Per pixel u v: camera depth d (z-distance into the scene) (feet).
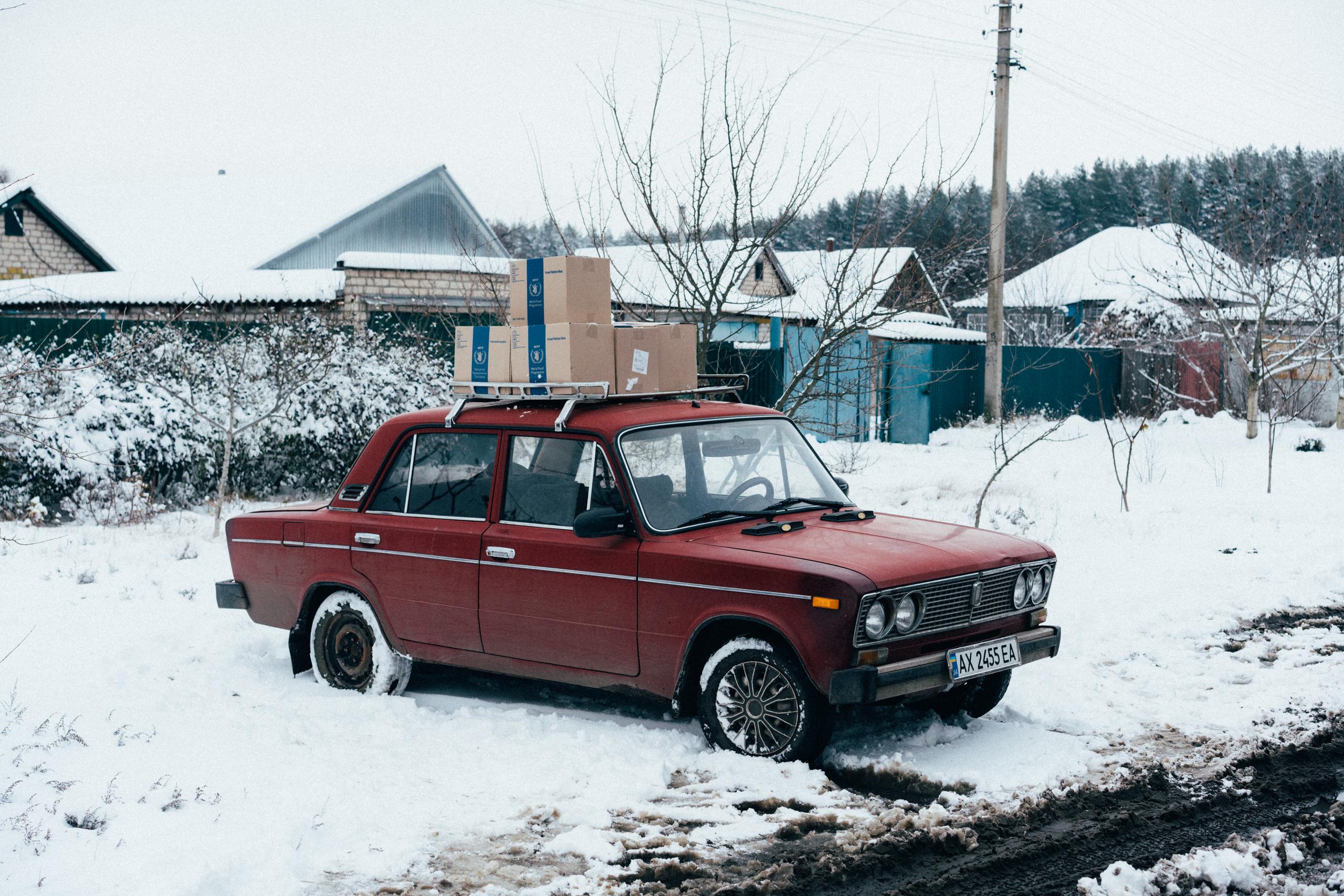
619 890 14.06
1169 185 82.28
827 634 17.06
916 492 48.67
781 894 14.05
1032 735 19.77
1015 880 14.51
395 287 66.13
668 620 18.76
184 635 26.50
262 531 24.29
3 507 41.47
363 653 22.77
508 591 20.52
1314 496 48.83
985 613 19.07
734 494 20.61
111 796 16.40
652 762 18.31
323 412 48.21
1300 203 78.23
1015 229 175.22
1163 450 68.69
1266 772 18.33
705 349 35.76
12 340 47.29
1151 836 15.88
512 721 20.59
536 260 21.27
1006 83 78.89
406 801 16.85
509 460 21.16
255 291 69.92
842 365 55.52
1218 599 29.99
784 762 17.92
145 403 44.98
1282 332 78.43
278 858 14.65
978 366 83.25
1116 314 114.93
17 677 22.84
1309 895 14.16
